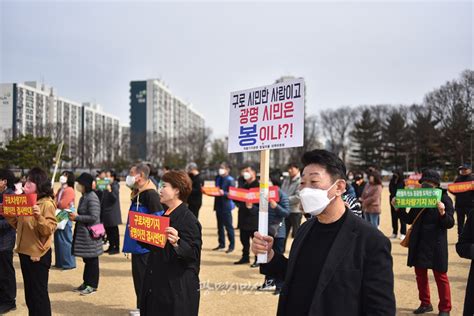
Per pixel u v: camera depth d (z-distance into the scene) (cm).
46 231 523
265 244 289
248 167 980
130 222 418
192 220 423
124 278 845
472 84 4500
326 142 8438
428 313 624
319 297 251
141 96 12238
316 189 268
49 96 5784
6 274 644
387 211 2253
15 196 523
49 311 537
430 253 601
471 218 447
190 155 7762
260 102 340
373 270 250
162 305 397
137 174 587
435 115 5466
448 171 4831
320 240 274
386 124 7125
